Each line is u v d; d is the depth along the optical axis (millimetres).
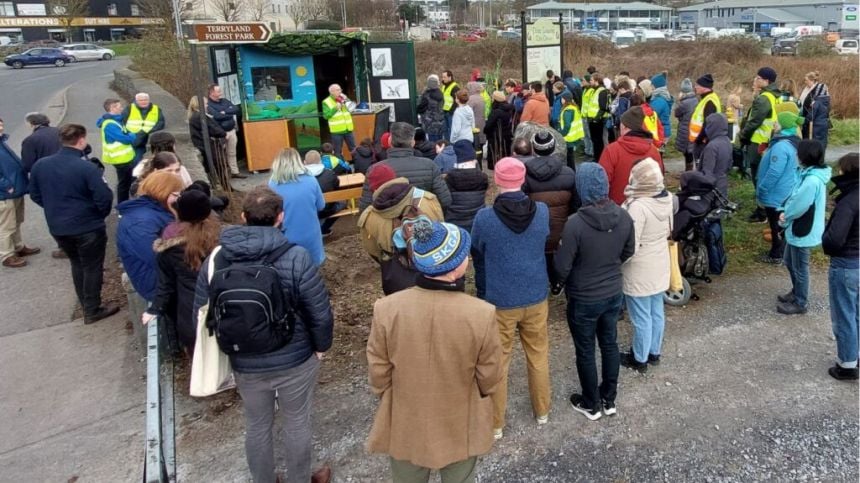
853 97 15867
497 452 3572
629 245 3562
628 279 4098
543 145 4324
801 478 3281
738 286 5707
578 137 9805
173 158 4684
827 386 4082
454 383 2400
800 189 4762
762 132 8047
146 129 7785
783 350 4559
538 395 3730
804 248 4875
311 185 4824
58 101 18266
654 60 31625
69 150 5020
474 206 4703
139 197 4090
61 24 53688
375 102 11688
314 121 10859
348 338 4977
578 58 33688
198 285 2861
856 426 3666
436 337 2354
